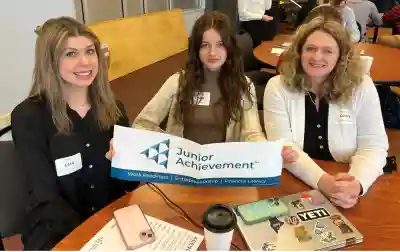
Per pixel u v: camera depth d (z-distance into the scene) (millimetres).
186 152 1098
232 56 1627
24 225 1223
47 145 1291
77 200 1383
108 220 1028
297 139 1560
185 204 1114
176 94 1729
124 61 3523
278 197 1124
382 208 1096
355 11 4605
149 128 1727
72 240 944
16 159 1262
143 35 3857
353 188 1126
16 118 1263
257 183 1129
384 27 5262
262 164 1112
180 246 923
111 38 3395
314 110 1540
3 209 1257
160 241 939
